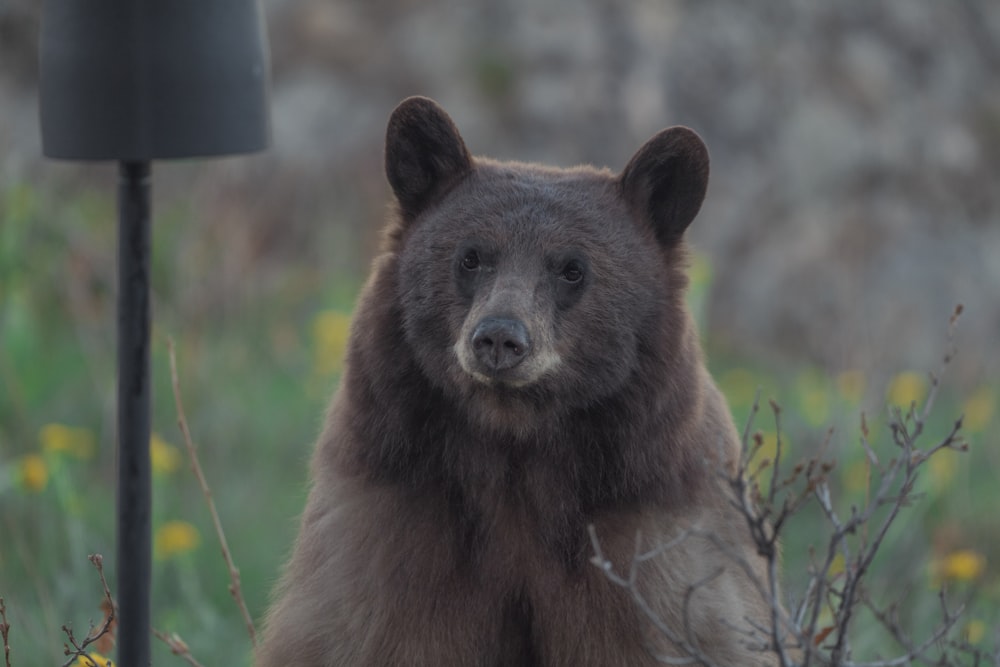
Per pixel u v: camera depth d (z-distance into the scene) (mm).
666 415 7266
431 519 7211
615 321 7277
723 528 7379
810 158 21062
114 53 6191
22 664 9500
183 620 10641
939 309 19547
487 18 21641
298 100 21172
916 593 11164
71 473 12750
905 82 22406
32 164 19406
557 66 21125
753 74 21656
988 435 14867
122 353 6617
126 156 6270
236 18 6430
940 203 21203
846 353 14977
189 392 14828
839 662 6086
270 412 15133
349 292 17156
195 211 17484
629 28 21609
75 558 10664
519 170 7805
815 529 12391
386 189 20000
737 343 19359
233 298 16891
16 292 15445
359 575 7195
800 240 20375
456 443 7230
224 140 6414
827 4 22875
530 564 7195
